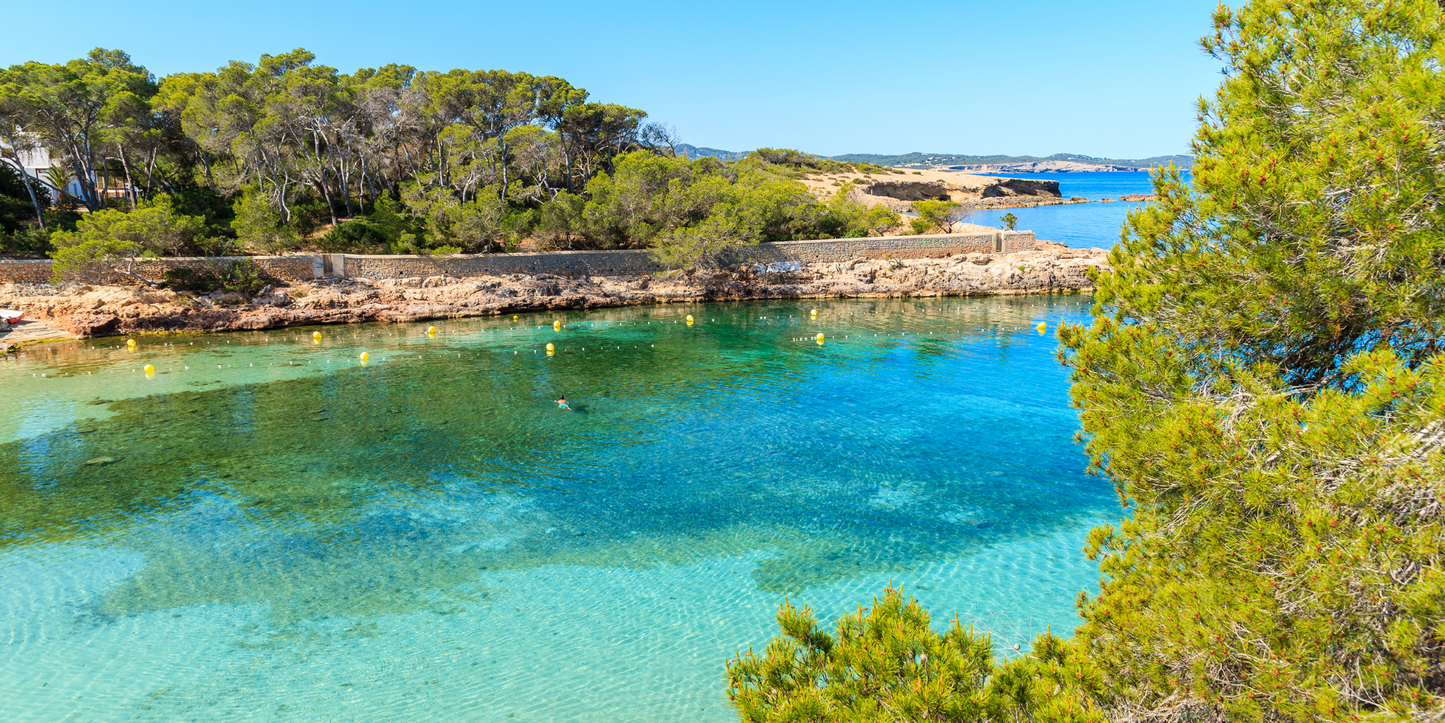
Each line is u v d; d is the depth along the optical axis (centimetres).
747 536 1803
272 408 2912
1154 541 756
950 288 6294
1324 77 759
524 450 2430
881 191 13112
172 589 1547
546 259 5916
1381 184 653
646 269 6275
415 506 1984
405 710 1177
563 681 1254
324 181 5944
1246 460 657
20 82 5125
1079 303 5734
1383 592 545
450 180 6216
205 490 2084
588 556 1709
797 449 2423
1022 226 10725
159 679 1248
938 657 641
